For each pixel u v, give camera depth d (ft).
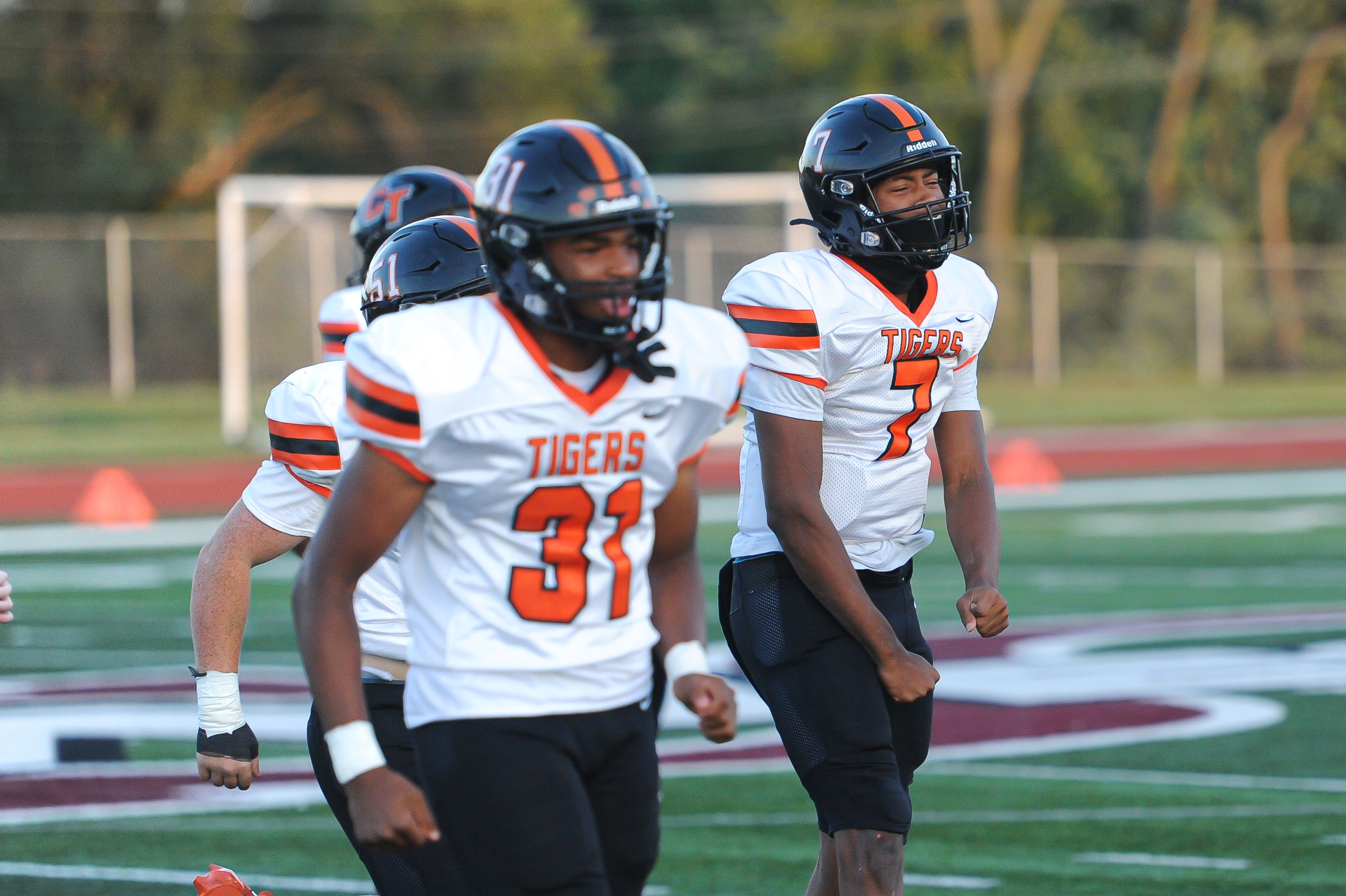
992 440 218.18
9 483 169.99
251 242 207.31
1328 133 392.47
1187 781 64.28
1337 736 71.31
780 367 39.52
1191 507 159.74
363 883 52.16
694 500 31.50
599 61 388.37
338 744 28.91
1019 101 366.22
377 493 28.86
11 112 347.36
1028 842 56.49
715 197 207.10
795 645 40.22
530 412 28.58
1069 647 91.76
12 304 266.16
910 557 42.88
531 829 29.35
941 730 73.26
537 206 28.19
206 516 154.71
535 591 29.45
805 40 379.96
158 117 356.38
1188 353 322.55
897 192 39.96
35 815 60.08
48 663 88.94
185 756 68.74
